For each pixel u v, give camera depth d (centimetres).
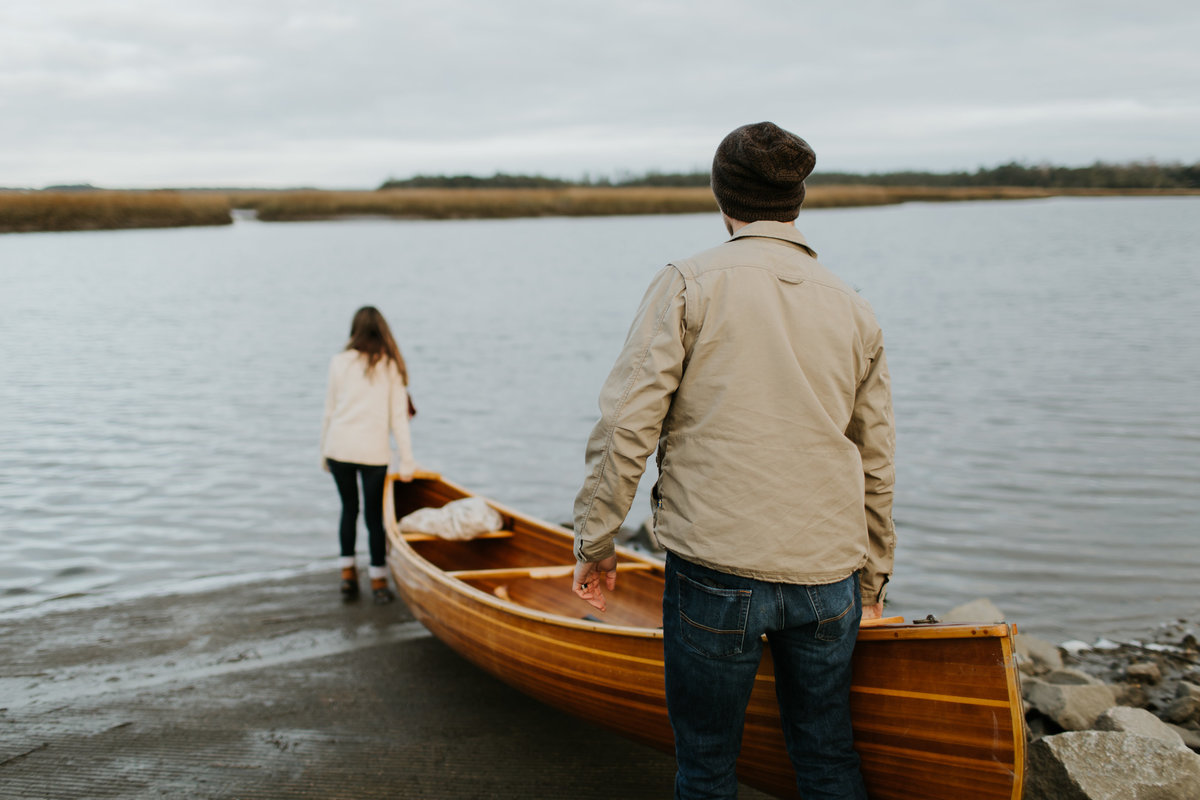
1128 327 1465
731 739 201
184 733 336
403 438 494
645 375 189
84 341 1435
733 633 186
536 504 685
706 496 186
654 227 5766
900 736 205
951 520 625
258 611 467
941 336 1422
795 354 188
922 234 4341
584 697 306
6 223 5069
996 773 191
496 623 337
